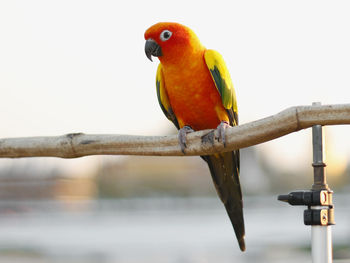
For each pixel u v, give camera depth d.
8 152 4.62
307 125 3.51
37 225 20.52
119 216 22.41
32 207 24.80
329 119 3.42
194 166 34.88
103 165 33.25
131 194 32.81
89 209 24.03
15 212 24.12
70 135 4.46
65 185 30.45
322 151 3.42
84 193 31.58
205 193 33.56
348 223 16.12
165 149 4.32
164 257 15.28
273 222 19.31
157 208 23.44
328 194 3.38
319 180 3.40
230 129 4.04
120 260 15.23
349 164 31.88
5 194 29.36
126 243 16.66
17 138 4.62
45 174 30.50
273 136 3.78
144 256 15.47
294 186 33.50
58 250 16.25
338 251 14.60
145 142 4.32
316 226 3.36
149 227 19.11
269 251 15.66
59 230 18.77
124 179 33.50
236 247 16.05
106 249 16.02
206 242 16.52
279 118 3.64
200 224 19.62
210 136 4.14
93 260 15.43
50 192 29.73
